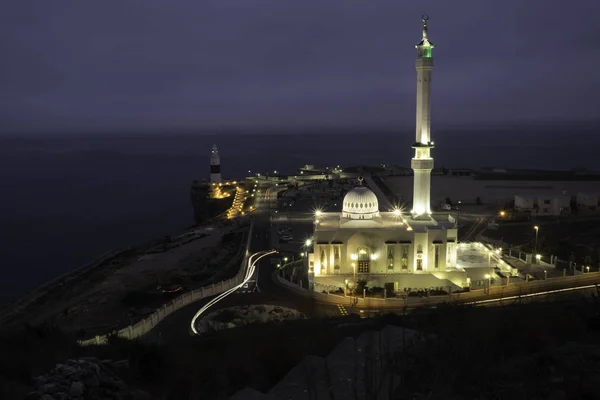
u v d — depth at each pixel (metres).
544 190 199.88
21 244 179.75
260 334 53.03
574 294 78.25
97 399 31.64
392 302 77.62
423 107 96.81
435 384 33.81
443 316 56.66
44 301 97.19
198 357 44.34
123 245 179.38
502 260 97.50
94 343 55.59
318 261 89.44
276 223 143.38
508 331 46.94
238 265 103.50
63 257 163.88
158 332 68.25
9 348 44.69
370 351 39.91
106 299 89.31
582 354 39.06
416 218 97.12
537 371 36.75
